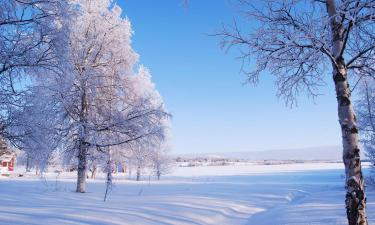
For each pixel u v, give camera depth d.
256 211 14.33
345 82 6.48
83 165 18.47
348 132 6.30
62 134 17.95
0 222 7.82
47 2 9.42
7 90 9.40
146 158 21.23
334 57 6.54
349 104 6.39
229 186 26.84
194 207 12.87
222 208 13.40
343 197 16.56
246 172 76.06
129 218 9.81
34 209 10.10
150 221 9.81
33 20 9.15
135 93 20.73
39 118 10.34
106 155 18.34
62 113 17.92
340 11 5.95
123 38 20.27
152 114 19.95
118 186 24.88
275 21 6.81
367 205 11.98
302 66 7.45
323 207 12.19
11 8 8.61
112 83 20.12
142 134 19.19
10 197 12.96
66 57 9.99
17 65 9.07
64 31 9.82
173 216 10.86
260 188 24.91
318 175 53.09
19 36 9.12
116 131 19.06
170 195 17.39
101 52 19.89
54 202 12.28
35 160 11.66
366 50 6.60
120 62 20.34
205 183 31.70
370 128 16.72
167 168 44.91
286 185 29.05
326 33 6.81
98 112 19.72
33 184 22.28
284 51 6.97
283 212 11.85
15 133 9.98
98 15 19.53
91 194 16.81
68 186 22.59
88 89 19.06
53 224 8.12
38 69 9.62
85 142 18.48
